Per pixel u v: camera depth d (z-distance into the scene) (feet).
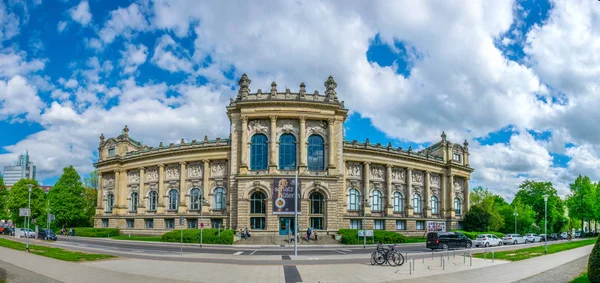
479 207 358.43
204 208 296.51
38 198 421.18
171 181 317.83
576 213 417.28
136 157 338.54
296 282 91.09
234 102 286.05
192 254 163.12
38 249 163.02
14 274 96.22
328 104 276.62
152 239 272.72
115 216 345.31
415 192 337.93
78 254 143.13
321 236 253.03
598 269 73.10
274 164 268.41
